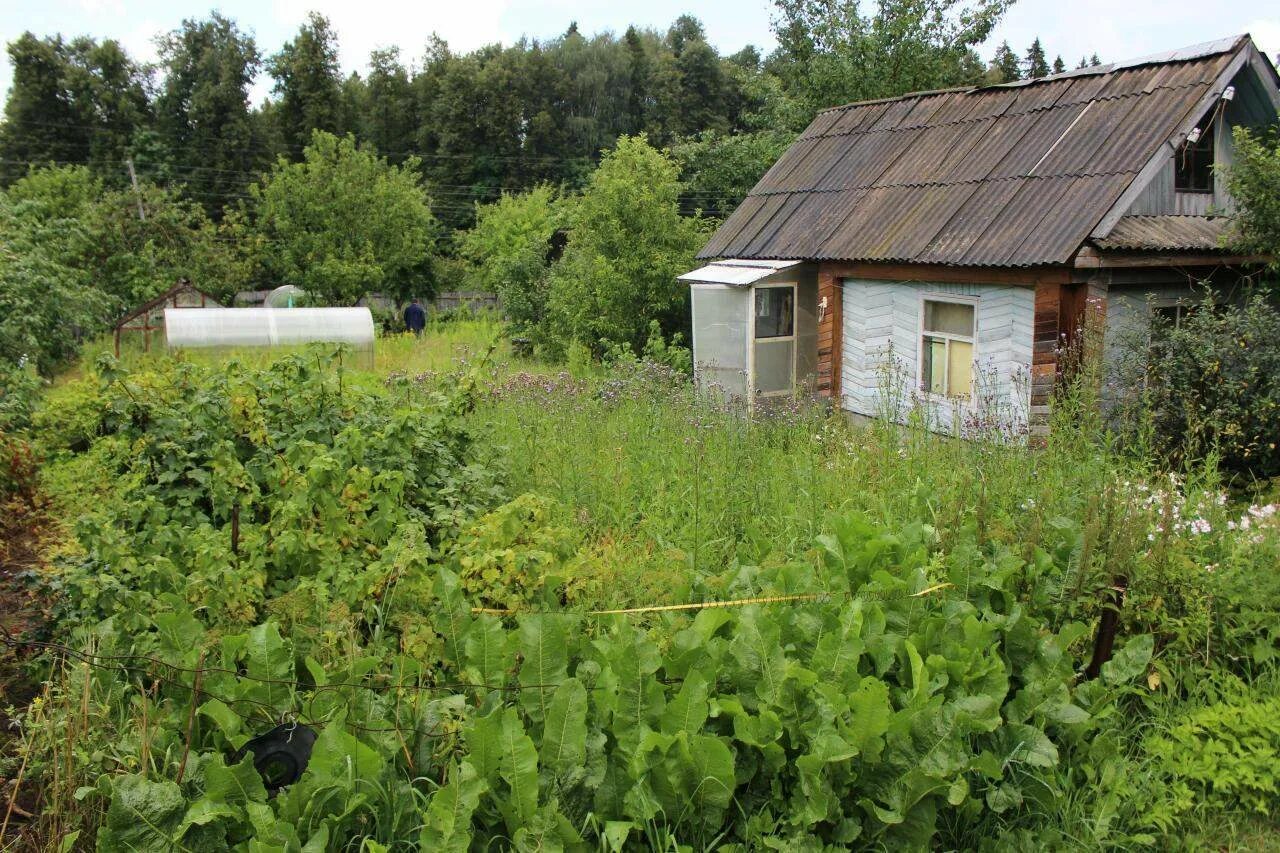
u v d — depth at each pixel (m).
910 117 13.61
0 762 3.53
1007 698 4.12
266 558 4.55
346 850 3.09
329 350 6.55
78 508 5.98
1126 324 9.93
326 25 55.84
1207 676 4.50
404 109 60.38
